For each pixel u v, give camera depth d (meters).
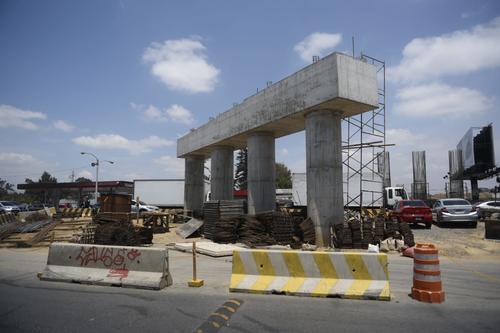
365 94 15.04
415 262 6.94
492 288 7.77
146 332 5.11
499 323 5.41
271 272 7.46
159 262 7.99
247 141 22.52
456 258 12.36
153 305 6.50
